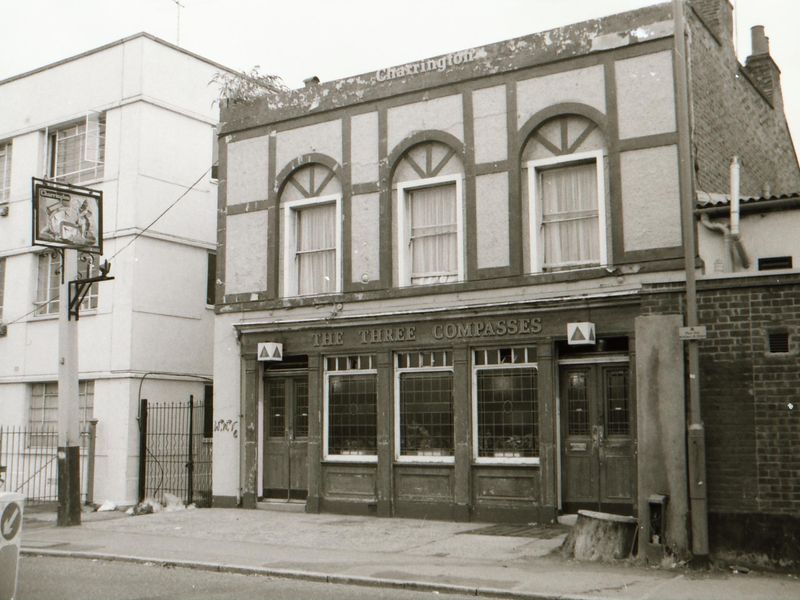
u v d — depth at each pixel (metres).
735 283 10.98
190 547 13.01
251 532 14.41
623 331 13.84
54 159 22.66
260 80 19.14
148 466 19.77
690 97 14.17
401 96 16.45
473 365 15.26
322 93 17.41
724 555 10.69
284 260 17.64
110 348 20.30
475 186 15.50
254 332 17.64
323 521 15.39
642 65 14.19
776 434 10.59
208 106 22.44
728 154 16.16
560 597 9.16
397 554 12.03
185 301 21.44
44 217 15.38
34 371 21.86
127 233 20.39
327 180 17.31
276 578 10.77
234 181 18.47
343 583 10.35
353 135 16.97
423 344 15.66
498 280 15.09
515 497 14.61
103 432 20.05
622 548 11.21
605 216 14.27
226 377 18.05
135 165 20.58
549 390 14.39
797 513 10.38
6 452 21.95
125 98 21.00
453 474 15.20
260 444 17.61
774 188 19.25
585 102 14.59
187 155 21.80
